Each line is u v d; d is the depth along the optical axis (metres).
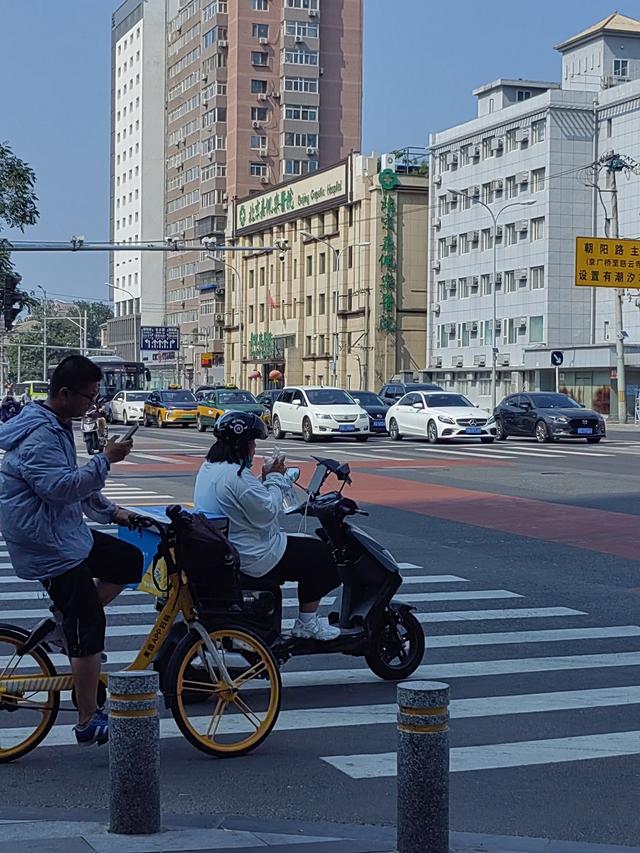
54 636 6.29
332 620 7.88
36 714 7.09
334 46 106.38
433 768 4.39
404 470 26.11
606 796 5.69
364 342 77.69
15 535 5.90
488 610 10.48
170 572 6.35
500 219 68.75
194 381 111.62
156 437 43.88
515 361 67.44
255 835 4.88
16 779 5.95
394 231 76.94
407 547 14.47
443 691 4.42
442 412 36.66
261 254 94.50
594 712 7.19
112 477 24.73
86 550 6.02
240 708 6.39
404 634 8.08
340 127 107.00
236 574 6.44
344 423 37.78
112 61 137.62
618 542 14.80
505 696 7.55
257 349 93.75
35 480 5.75
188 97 114.56
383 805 5.53
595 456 30.73
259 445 36.25
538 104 64.50
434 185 75.31
